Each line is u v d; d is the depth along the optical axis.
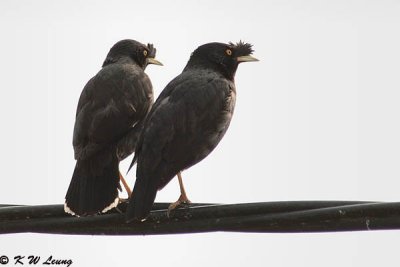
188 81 12.45
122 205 12.13
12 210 10.32
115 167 12.38
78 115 13.11
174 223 10.10
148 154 11.35
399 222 8.98
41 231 10.41
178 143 11.62
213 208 9.79
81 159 12.30
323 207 9.29
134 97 13.45
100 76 13.73
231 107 12.60
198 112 11.98
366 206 9.01
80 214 11.62
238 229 9.69
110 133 12.70
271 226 9.55
